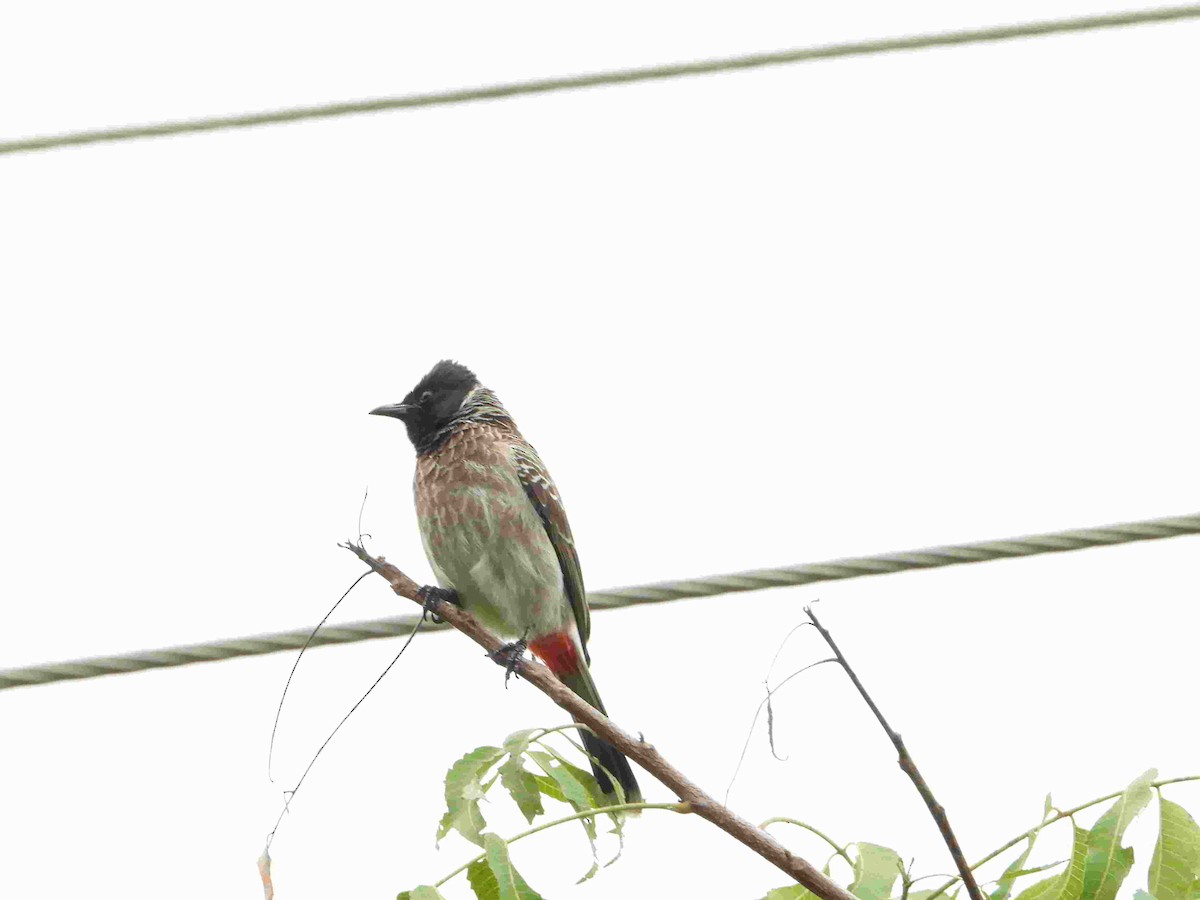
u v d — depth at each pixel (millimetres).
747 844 6289
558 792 6680
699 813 6336
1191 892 6270
